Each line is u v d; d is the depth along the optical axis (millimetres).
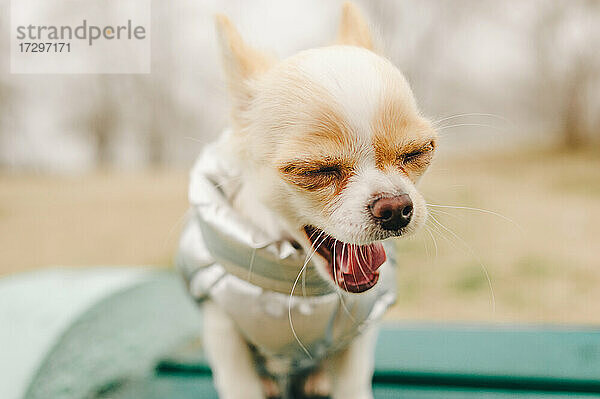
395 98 326
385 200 321
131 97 2986
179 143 3074
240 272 360
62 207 1748
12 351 408
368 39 385
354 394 403
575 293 914
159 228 1448
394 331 496
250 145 351
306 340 370
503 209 1426
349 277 344
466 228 1255
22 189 2133
